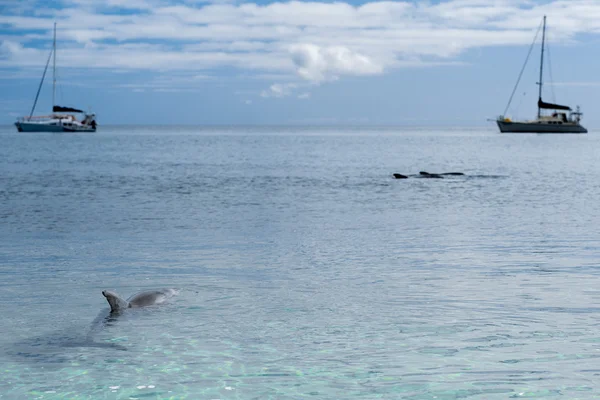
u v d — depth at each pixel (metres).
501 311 10.54
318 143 113.12
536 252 15.55
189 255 15.27
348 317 10.27
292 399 7.29
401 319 10.14
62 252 15.61
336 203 25.94
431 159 60.88
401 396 7.32
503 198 27.69
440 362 8.30
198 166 48.84
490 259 14.75
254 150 81.31
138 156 63.50
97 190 30.45
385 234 18.30
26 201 25.91
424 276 13.08
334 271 13.55
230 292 11.88
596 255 15.13
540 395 7.29
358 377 7.87
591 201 26.44
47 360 8.50
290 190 31.09
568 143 105.25
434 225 20.00
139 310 10.73
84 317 10.36
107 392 7.52
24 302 11.23
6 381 7.84
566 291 11.81
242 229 19.20
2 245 16.52
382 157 64.81
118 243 16.84
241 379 7.86
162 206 24.72
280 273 13.39
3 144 93.88
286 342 9.12
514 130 142.75
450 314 10.40
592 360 8.30
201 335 9.45
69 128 149.00
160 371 8.12
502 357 8.45
